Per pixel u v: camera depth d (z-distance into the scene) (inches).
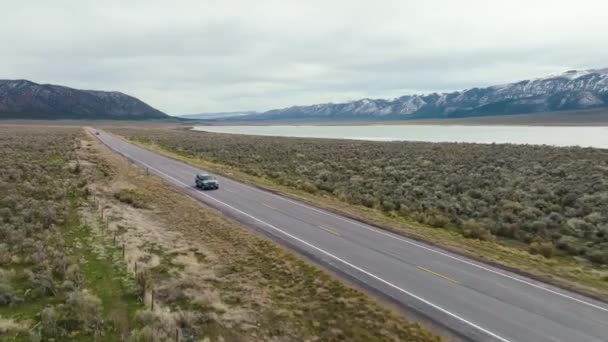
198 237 867.4
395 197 1384.1
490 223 1066.1
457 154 2576.3
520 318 535.2
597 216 1072.2
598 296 603.8
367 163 2251.5
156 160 2322.8
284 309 551.8
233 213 1112.2
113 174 1649.9
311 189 1535.4
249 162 2391.7
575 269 746.8
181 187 1512.1
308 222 1032.2
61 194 1139.3
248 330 495.5
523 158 2281.0
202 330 484.1
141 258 710.5
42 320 471.2
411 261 750.5
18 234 740.7
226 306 553.0
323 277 660.1
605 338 486.0
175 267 686.5
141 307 531.8
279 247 807.1
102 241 789.9
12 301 516.4
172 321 487.5
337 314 541.0
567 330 504.7
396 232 949.8
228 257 749.9
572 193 1315.2
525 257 815.1
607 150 2491.4
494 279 668.7
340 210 1168.2
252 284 631.8
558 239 965.8
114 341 446.9
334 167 2164.1
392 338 484.4
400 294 607.5
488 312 551.8
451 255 789.9
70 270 609.6
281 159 2517.2
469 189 1482.5
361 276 674.8
